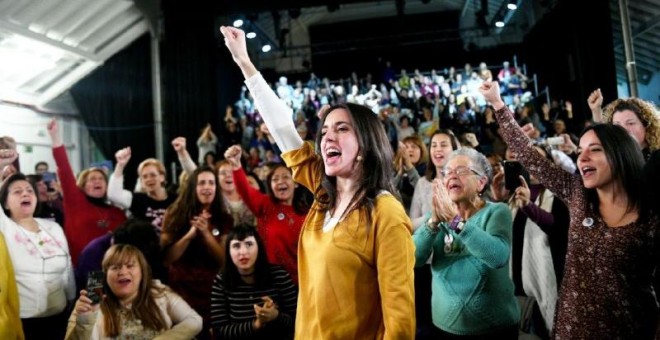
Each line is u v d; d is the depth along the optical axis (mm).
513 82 9977
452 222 1663
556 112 7555
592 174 1457
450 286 1766
